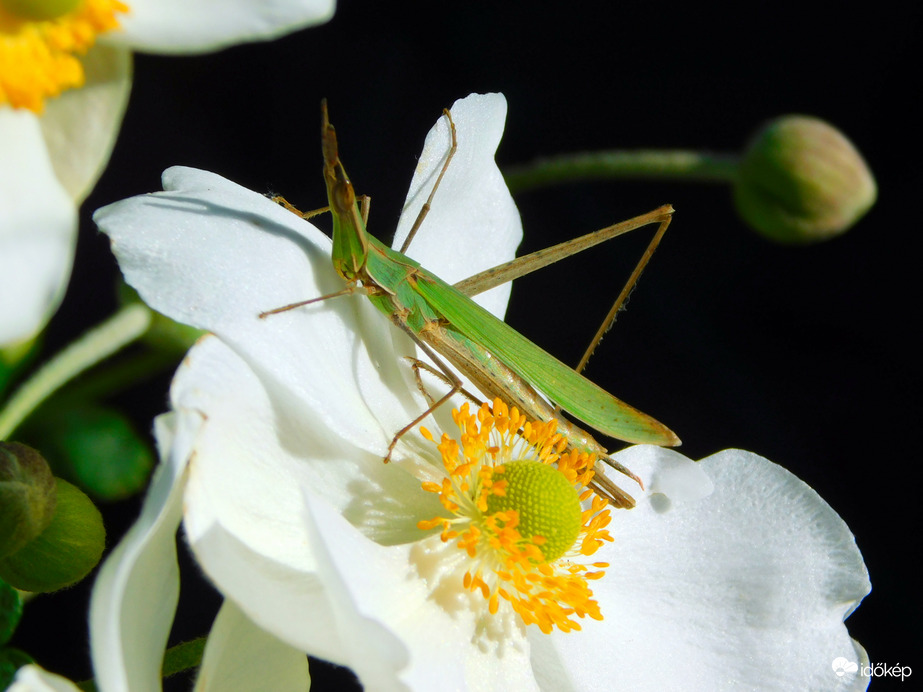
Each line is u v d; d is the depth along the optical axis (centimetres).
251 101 22
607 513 14
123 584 11
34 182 11
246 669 12
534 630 14
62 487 13
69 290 20
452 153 15
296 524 12
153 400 20
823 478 23
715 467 15
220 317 12
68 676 18
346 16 23
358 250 13
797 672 14
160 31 12
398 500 13
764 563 14
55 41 12
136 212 12
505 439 14
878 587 22
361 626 11
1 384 16
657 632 14
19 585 13
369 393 14
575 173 17
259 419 12
